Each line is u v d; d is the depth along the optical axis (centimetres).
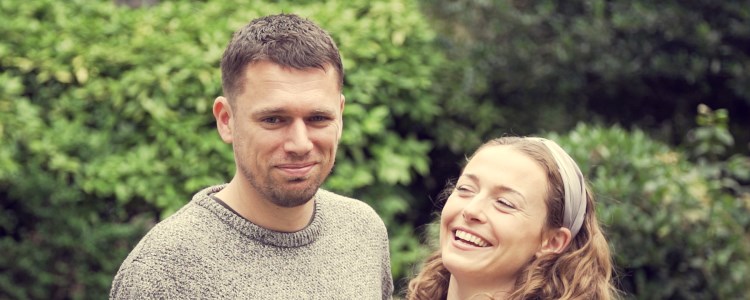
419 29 516
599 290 227
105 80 470
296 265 209
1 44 480
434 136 539
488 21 623
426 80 496
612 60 605
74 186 444
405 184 496
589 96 657
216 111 209
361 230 232
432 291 243
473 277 220
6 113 449
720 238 400
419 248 434
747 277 399
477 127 574
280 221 206
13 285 442
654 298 394
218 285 196
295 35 196
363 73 471
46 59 477
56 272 448
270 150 196
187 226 200
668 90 663
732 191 535
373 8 507
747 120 667
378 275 232
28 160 443
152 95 455
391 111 495
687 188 412
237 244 202
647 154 425
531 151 222
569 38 600
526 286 217
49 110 473
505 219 216
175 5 530
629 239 387
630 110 667
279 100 193
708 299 397
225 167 444
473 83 577
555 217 221
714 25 609
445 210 225
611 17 616
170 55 468
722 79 650
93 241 443
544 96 629
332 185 445
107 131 458
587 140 427
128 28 501
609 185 394
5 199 448
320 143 199
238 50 198
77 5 527
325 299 211
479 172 221
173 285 192
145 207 452
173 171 445
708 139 486
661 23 600
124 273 195
